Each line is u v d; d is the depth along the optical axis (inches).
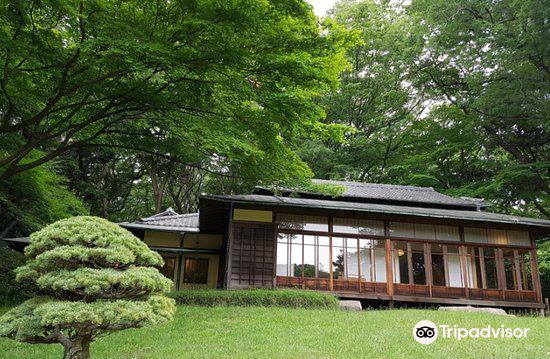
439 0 957.8
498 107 879.7
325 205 635.5
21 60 414.9
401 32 1143.6
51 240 220.7
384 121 1146.0
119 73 391.2
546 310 667.4
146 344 319.3
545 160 979.9
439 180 1098.7
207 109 458.0
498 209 1040.2
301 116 449.4
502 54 856.9
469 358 279.7
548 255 848.3
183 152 533.0
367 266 652.1
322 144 1104.8
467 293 657.6
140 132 530.9
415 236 679.7
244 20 349.4
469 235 692.1
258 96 403.5
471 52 935.0
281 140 517.7
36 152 630.5
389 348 304.8
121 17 377.7
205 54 372.8
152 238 795.4
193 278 784.3
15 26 372.5
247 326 372.2
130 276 215.6
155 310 223.8
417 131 1109.7
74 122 523.8
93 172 1185.4
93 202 1130.7
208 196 608.1
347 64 439.8
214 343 315.0
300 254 642.8
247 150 439.8
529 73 839.1
